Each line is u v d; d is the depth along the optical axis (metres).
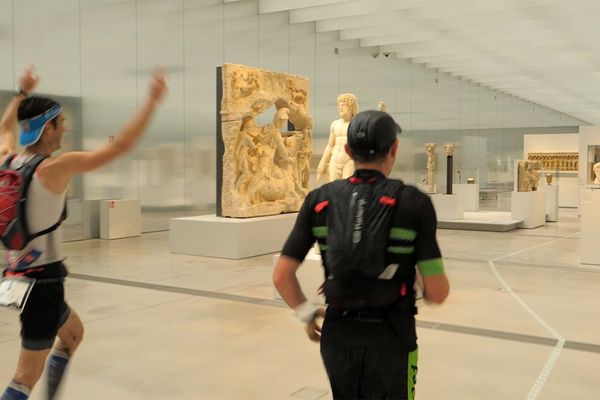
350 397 2.37
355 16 18.50
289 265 2.42
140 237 14.93
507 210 24.56
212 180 17.95
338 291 2.29
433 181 21.86
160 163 16.38
